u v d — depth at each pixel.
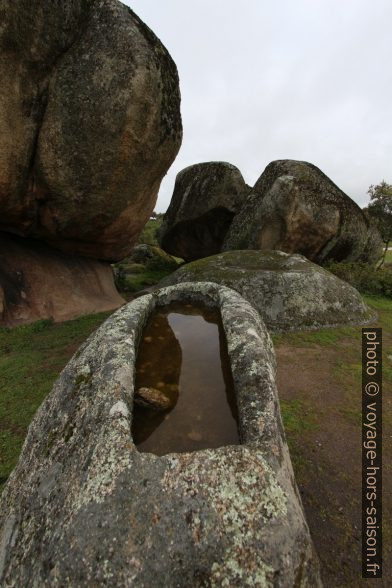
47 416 1.92
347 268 9.81
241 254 7.84
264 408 1.57
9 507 1.64
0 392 3.99
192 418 1.81
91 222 7.07
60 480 1.46
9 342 5.72
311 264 7.39
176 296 3.14
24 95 5.16
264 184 11.32
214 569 1.09
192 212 13.27
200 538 1.14
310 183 10.22
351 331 6.01
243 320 2.32
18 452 2.92
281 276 6.44
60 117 5.53
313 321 6.11
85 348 2.26
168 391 2.01
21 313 6.59
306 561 1.19
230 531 1.15
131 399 1.69
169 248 15.54
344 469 2.76
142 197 7.22
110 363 1.86
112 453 1.37
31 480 1.62
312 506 2.40
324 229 10.04
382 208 14.84
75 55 5.29
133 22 5.44
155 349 2.43
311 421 3.40
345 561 2.03
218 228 13.50
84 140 5.77
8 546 1.42
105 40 5.30
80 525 1.21
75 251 8.15
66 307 7.24
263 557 1.12
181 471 1.29
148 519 1.18
